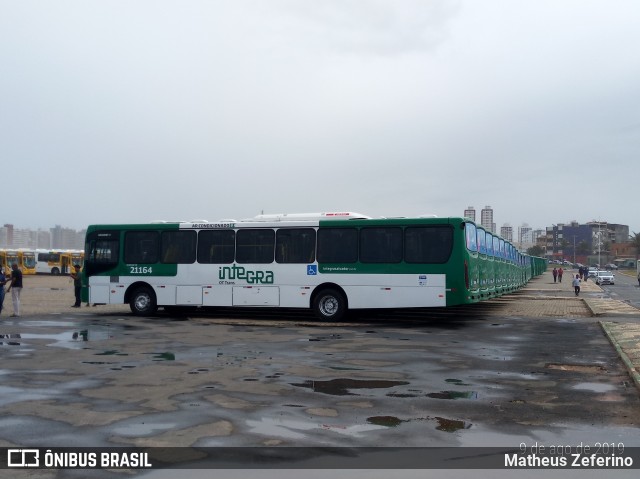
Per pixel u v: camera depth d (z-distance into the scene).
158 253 22.91
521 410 8.23
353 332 17.86
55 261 82.88
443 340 15.95
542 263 109.06
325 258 20.97
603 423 7.62
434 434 7.08
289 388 9.55
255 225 21.86
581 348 14.46
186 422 7.52
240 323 20.45
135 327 18.88
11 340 15.48
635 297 44.38
